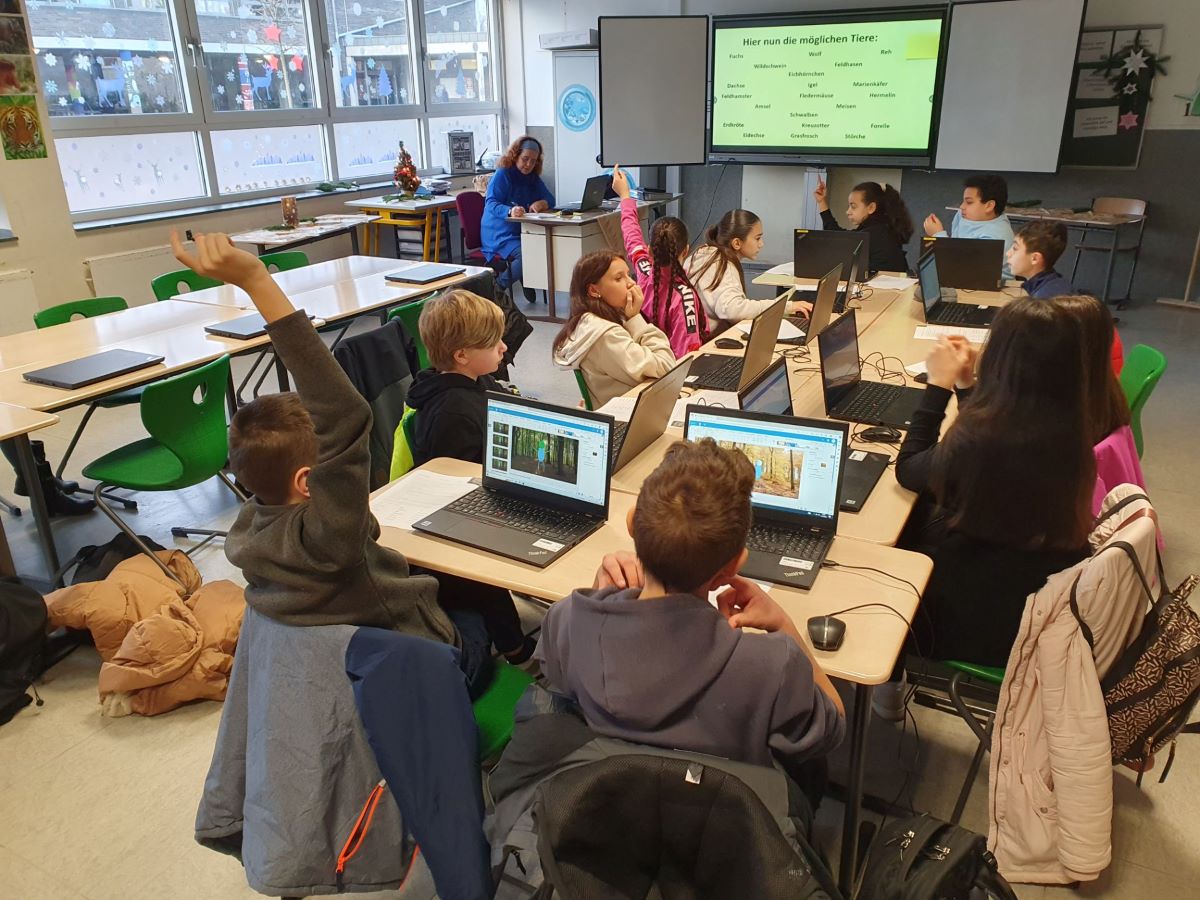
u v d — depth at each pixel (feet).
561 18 26.91
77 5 17.74
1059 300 6.50
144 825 6.89
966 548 6.23
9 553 9.10
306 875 4.75
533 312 22.16
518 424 6.86
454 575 6.30
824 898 3.23
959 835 4.50
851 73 22.35
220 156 21.12
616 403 8.91
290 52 22.41
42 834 6.81
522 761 4.10
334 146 23.99
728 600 4.82
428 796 4.61
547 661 4.56
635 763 3.50
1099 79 20.77
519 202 22.62
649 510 4.05
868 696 5.35
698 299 12.19
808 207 24.64
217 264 4.22
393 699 4.61
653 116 23.32
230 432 4.97
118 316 12.73
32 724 8.05
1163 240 21.29
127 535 10.07
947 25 20.93
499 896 5.57
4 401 9.22
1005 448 5.80
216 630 8.44
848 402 8.87
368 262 16.35
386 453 9.76
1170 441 13.78
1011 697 5.92
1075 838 5.81
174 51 19.76
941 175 22.97
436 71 26.55
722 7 24.21
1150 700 5.64
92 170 18.58
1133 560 5.41
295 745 4.79
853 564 5.97
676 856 3.55
